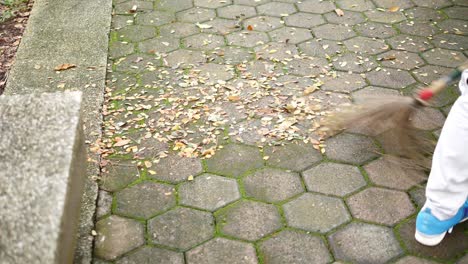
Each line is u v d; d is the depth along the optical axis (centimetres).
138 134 337
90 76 391
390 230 275
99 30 448
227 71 398
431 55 417
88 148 323
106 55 416
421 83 384
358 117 307
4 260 166
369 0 494
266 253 262
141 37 442
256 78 389
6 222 176
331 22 461
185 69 401
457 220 264
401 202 291
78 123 222
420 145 307
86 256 257
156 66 405
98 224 277
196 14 473
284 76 392
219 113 354
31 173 195
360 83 385
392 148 312
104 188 299
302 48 425
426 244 264
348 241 269
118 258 260
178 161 318
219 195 295
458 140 234
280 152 324
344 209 287
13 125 218
